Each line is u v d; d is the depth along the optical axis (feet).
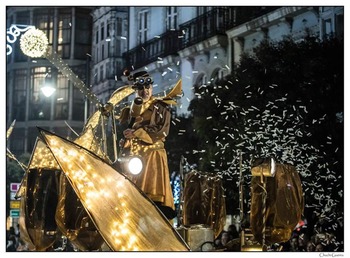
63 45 144.25
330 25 85.97
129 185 23.90
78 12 144.66
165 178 28.27
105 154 27.58
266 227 26.43
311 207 70.18
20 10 142.82
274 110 79.61
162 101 28.55
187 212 30.35
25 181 26.40
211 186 30.50
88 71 143.43
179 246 23.75
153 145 28.35
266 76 84.07
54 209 26.04
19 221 27.09
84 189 23.39
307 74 82.33
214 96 85.56
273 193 26.22
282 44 86.79
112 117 27.30
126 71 28.94
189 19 115.34
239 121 79.77
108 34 136.15
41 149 26.35
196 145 89.76
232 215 70.08
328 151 75.46
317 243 50.72
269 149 66.39
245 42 102.68
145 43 127.34
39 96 146.92
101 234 23.00
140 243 23.30
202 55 111.65
